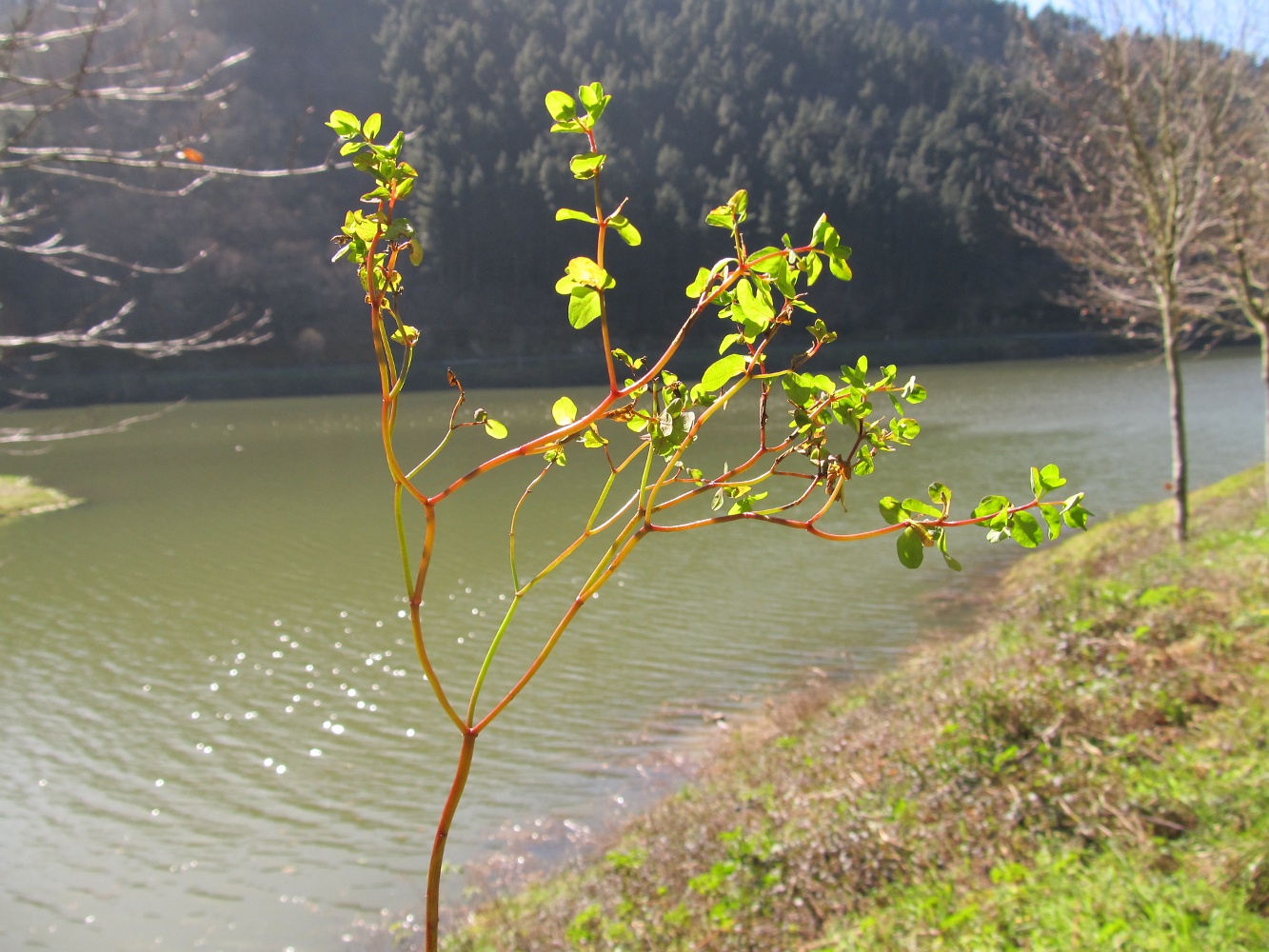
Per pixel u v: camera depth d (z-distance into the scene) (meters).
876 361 54.75
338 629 12.95
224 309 52.88
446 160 61.38
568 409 1.20
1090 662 5.53
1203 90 8.84
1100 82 9.57
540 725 9.62
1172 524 12.00
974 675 6.33
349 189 58.53
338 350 55.16
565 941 4.94
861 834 4.62
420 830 7.87
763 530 16.70
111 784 8.95
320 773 9.03
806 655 10.98
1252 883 3.14
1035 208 12.36
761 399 1.16
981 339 60.41
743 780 7.11
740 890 4.65
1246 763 3.92
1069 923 3.26
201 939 6.59
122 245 48.97
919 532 1.06
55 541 18.45
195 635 12.89
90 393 46.31
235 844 7.81
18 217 5.11
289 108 65.31
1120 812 3.88
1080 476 20.33
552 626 12.57
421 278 58.12
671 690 10.27
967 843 4.20
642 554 15.71
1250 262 9.48
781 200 56.84
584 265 1.05
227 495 22.59
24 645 12.69
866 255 60.53
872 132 76.88
